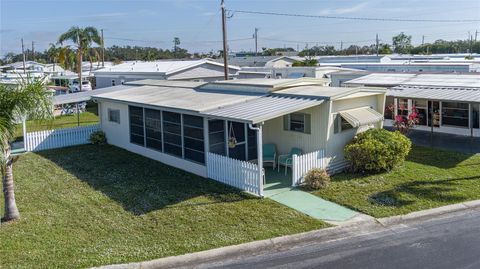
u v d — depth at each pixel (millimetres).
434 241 11102
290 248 11008
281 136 18172
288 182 16062
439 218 12680
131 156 21125
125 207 13984
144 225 12500
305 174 15805
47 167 19453
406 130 23016
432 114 23172
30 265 10164
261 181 14555
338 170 17203
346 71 38531
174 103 18891
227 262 10359
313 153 16094
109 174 17922
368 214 12922
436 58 56000
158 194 15148
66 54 51750
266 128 18531
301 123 17359
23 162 20547
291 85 18875
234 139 17625
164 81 27828
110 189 15883
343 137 17391
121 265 10141
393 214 12852
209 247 10984
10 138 12695
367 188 15102
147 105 19828
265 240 11312
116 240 11516
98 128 25234
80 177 17609
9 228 12422
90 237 11750
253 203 14008
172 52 131875
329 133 16688
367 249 10789
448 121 24797
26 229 12344
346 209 13375
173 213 13328
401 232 11758
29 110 12516
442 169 17172
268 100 17422
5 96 12203
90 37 50219
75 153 22141
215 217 12922
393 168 17203
